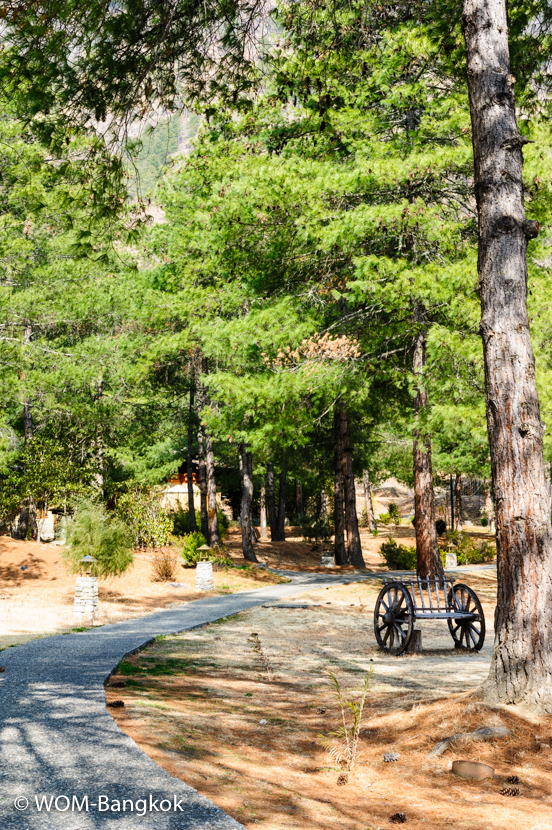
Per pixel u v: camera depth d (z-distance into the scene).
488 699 5.68
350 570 26.48
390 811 4.02
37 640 10.10
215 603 16.62
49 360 19.50
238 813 3.54
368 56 13.16
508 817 3.89
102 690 6.18
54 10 5.40
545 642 5.62
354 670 8.98
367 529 49.78
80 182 6.95
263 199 13.82
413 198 14.99
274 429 15.93
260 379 15.79
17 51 5.65
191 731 5.16
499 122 6.36
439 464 20.20
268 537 40.38
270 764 4.71
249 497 26.92
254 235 14.86
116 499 25.31
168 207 22.59
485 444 15.14
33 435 24.83
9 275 20.06
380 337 16.80
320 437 29.89
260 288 16.67
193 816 3.32
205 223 15.65
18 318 19.16
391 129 15.44
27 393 19.25
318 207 13.68
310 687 7.79
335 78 14.12
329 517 36.22
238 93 7.09
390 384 21.64
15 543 22.44
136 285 21.47
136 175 6.81
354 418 28.53
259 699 6.97
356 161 14.47
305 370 15.42
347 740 5.15
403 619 10.67
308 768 4.80
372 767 4.89
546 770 4.64
